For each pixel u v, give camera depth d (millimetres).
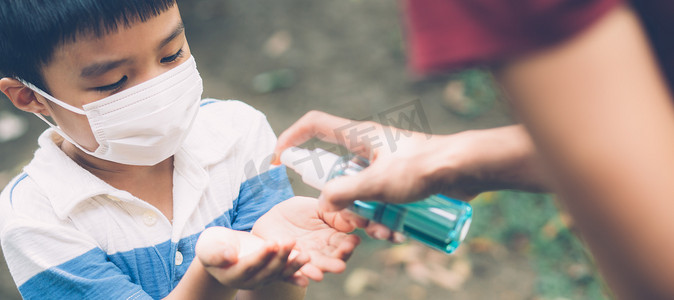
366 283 2543
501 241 2627
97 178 1154
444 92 3383
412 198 951
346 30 3949
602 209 494
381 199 937
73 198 1119
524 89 485
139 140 1127
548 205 2701
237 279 898
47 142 1197
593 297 2318
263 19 4164
